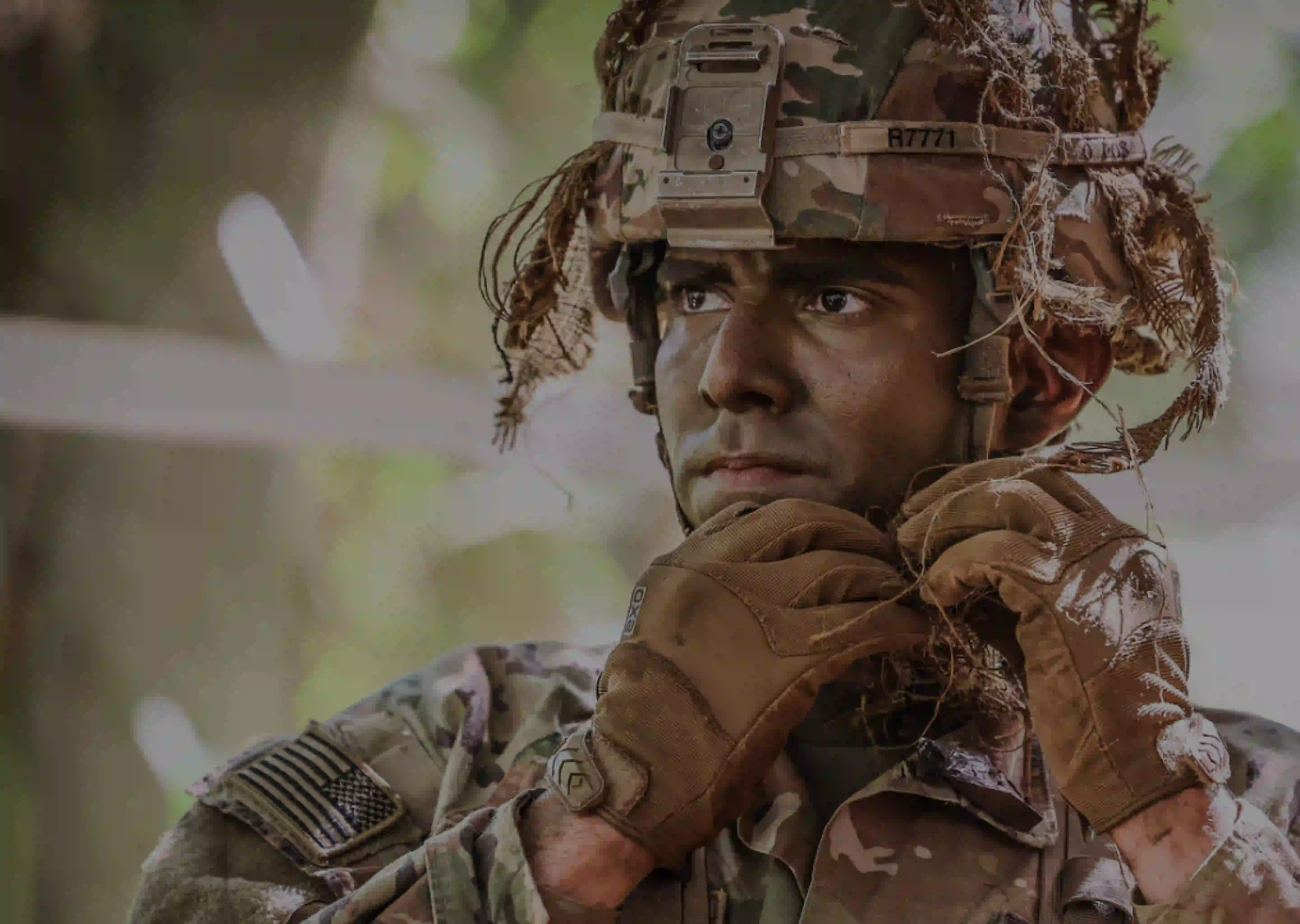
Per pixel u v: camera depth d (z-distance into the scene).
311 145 11.84
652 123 4.64
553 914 4.00
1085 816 4.04
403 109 14.47
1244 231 15.39
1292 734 4.71
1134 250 4.79
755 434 4.53
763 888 4.32
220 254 11.74
